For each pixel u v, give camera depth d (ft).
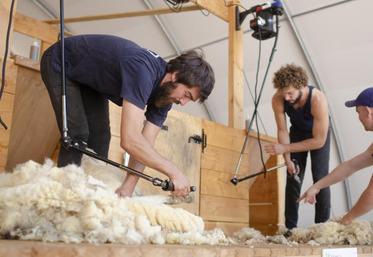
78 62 4.82
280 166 8.61
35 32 8.63
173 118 7.64
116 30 17.48
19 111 5.70
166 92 4.62
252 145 9.46
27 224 2.63
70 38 5.00
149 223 3.19
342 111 14.37
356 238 5.44
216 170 8.45
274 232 9.29
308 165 12.78
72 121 4.85
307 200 7.37
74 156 4.81
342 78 14.03
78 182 3.03
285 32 14.17
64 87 4.10
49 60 4.91
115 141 6.57
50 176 3.11
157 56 4.67
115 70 4.55
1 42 5.31
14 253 1.91
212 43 15.93
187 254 2.63
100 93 5.34
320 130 7.72
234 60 10.03
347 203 14.70
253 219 9.76
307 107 7.89
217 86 16.66
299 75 7.66
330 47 13.82
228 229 8.56
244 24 13.88
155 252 2.46
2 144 5.34
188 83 4.50
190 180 7.85
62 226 2.65
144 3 15.72
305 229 6.03
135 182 5.09
